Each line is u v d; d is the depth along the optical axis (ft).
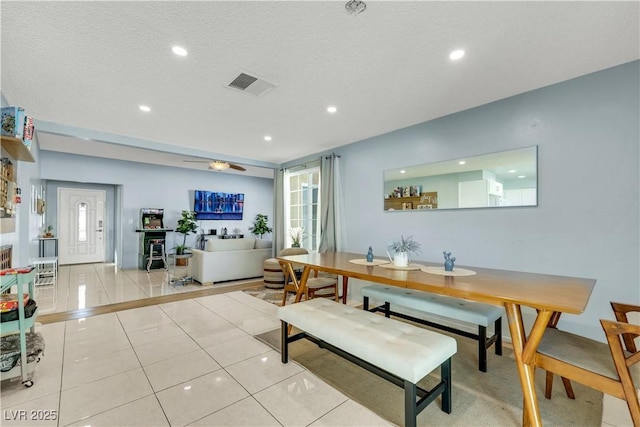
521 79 8.20
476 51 6.86
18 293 6.31
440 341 5.60
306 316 6.98
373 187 13.66
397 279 6.47
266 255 19.26
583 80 7.96
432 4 5.35
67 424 5.30
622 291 7.38
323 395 6.26
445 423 5.50
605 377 4.37
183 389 6.41
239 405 5.89
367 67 7.59
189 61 7.27
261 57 7.12
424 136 11.66
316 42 6.52
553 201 8.43
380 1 5.28
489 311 7.60
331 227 15.21
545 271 8.55
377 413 5.77
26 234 13.10
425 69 7.68
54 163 19.13
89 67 7.50
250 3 5.30
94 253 24.94
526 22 5.82
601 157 7.68
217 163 20.22
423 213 11.61
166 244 24.08
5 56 6.97
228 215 28.09
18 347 6.59
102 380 6.74
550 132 8.49
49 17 5.60
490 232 9.70
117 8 5.39
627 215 7.32
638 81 7.18
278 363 7.65
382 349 5.30
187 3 5.29
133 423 5.34
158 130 12.75
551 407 5.88
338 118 11.27
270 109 10.41
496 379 7.06
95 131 12.73
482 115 9.95
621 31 6.08
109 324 10.29
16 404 5.85
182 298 13.79
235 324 10.43
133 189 22.62
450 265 7.50
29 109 10.28
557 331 5.97
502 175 9.43
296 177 19.31
